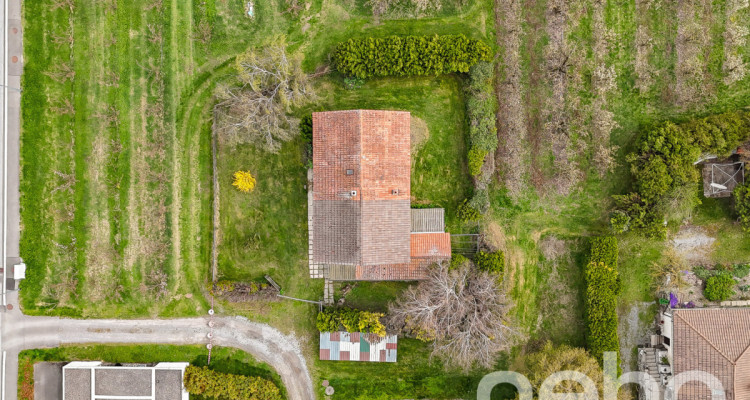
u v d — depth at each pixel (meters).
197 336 33.22
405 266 31.36
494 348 30.48
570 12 32.38
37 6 32.34
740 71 31.94
